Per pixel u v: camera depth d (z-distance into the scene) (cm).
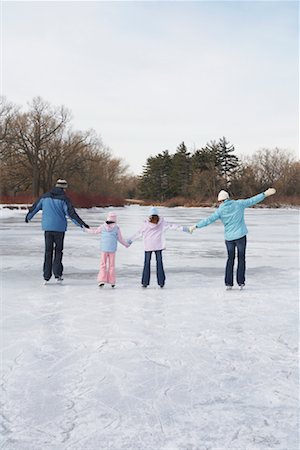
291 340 505
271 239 1767
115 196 8775
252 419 318
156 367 420
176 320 587
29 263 1100
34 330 539
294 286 830
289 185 8731
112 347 477
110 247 803
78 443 286
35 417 321
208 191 8331
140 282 866
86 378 393
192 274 961
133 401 347
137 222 2772
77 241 1625
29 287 812
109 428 305
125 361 436
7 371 409
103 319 590
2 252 1307
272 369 416
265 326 561
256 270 1016
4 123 6209
